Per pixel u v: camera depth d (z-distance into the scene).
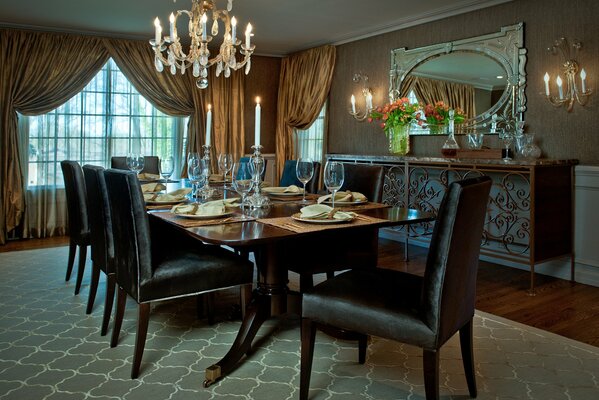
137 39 5.55
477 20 4.28
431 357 1.58
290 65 6.32
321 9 4.46
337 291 1.80
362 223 2.02
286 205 2.57
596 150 3.54
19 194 5.01
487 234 3.95
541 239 3.42
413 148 4.96
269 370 2.12
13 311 2.81
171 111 5.81
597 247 3.55
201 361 2.19
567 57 3.67
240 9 4.47
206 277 2.16
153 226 2.98
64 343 2.36
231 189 3.22
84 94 5.40
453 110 4.45
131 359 2.20
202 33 3.09
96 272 2.77
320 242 2.64
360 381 2.03
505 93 4.07
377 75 5.27
